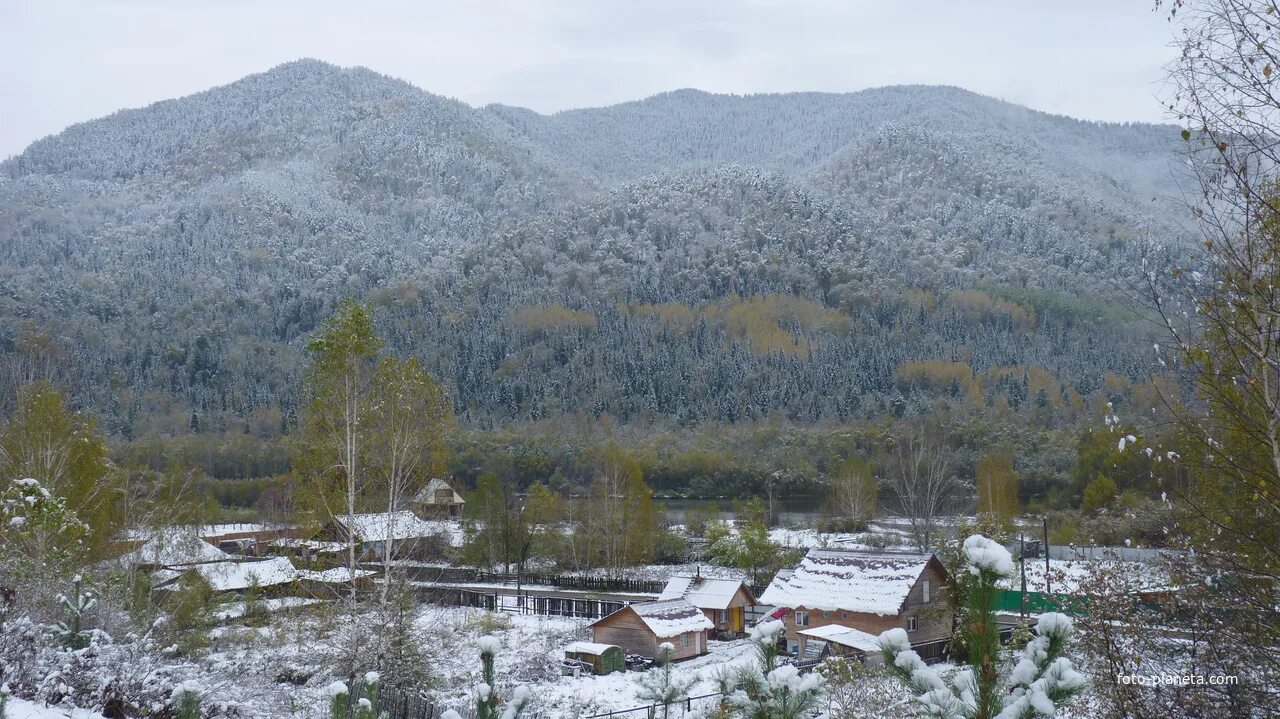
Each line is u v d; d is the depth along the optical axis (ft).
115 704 40.22
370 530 103.24
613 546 209.36
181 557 122.62
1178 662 40.68
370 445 93.61
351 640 82.53
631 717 87.56
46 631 45.80
